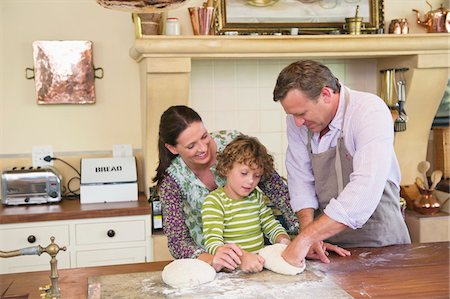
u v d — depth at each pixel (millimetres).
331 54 3357
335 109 1965
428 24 3535
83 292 1713
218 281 1750
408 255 1992
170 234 2010
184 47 3137
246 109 3684
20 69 3459
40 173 3316
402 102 3555
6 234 3055
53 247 1640
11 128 3480
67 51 3477
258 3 3449
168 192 2047
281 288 1673
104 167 3383
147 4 1950
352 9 3561
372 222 2123
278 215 2662
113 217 3152
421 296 1617
